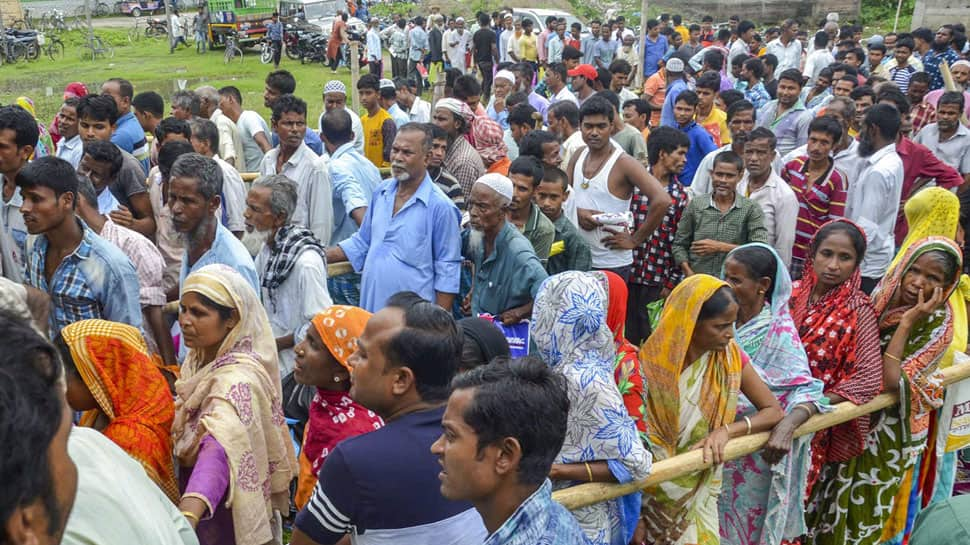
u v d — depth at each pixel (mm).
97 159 5371
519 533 2104
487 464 2113
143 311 4324
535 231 5094
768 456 3402
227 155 8266
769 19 30891
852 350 3785
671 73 11641
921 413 3875
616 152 5867
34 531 1295
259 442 3045
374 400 2619
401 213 4949
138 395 2938
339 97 8977
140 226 5789
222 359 3121
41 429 1271
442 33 23141
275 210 4352
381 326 2605
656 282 6215
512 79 10961
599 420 2934
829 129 6137
